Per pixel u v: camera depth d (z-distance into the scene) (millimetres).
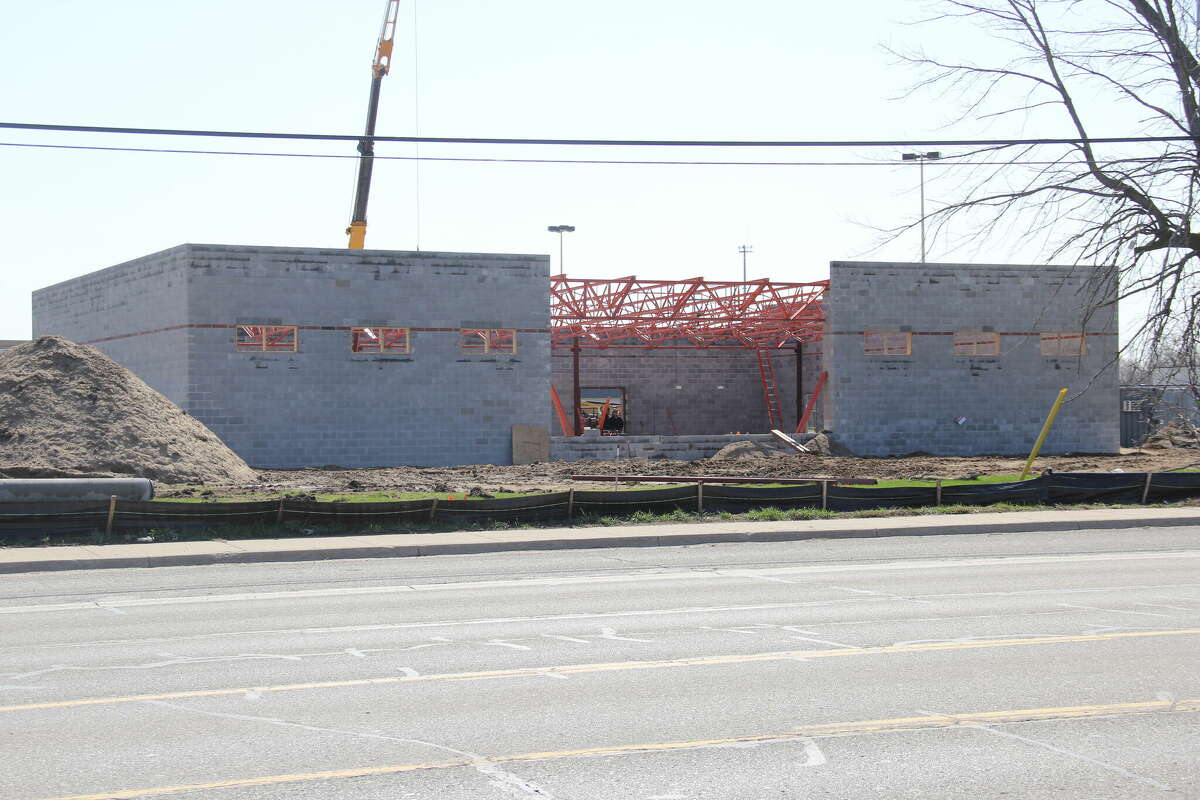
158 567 16375
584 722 7723
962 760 6824
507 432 36125
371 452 34656
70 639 10844
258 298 33531
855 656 9875
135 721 7801
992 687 8680
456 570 15984
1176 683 8797
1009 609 12352
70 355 28406
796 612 12250
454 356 35562
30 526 17859
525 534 19281
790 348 53344
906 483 27328
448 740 7293
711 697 8414
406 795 6211
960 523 20891
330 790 6301
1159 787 6336
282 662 9758
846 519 21609
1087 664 9484
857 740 7258
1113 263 22922
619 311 42750
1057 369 41938
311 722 7766
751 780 6449
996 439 41219
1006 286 41406
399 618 11984
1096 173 22391
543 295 36594
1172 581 14555
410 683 8938
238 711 8078
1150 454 42000
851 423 39844
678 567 16297
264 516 19172
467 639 10773
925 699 8320
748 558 17344
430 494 24250
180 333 33219
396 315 34938
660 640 10680
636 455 38250
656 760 6840
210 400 33031
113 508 18281
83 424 26781
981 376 41094
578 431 48000
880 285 40094
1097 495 24422
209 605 12930
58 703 8320
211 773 6609
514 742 7246
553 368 52906
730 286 40406
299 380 33938
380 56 49062
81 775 6578
